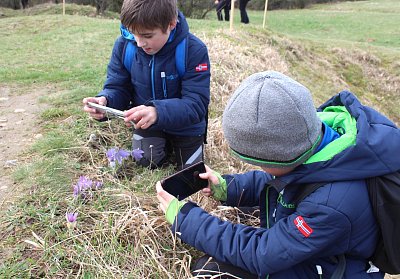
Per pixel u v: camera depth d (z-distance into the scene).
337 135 1.58
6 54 5.57
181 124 2.32
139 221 2.04
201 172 2.02
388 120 1.56
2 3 19.14
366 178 1.46
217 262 1.79
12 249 1.88
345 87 8.72
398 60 10.16
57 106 3.44
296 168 1.52
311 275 1.60
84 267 1.80
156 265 1.86
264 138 1.40
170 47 2.33
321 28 15.22
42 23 8.41
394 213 1.42
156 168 2.57
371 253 1.54
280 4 23.39
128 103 2.65
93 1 17.66
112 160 2.40
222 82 4.33
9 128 3.05
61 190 2.25
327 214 1.43
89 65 4.84
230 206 2.23
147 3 2.05
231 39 7.00
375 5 22.52
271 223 1.73
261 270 1.57
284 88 1.40
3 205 2.16
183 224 1.73
